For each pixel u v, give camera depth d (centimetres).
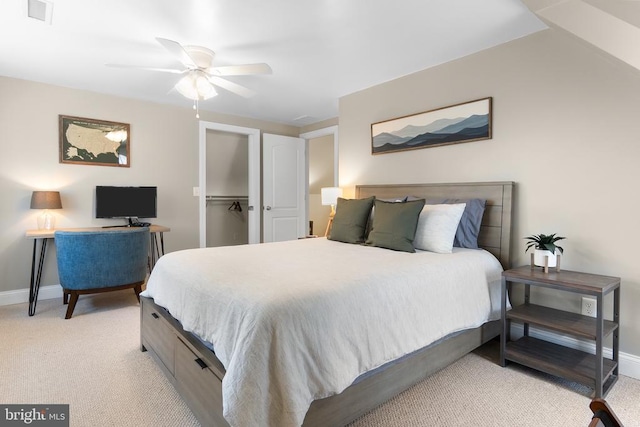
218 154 537
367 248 263
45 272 360
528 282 207
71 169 368
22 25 232
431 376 208
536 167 246
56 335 264
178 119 439
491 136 270
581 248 227
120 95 394
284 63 300
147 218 414
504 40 258
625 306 211
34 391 187
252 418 118
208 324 152
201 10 215
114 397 183
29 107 344
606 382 194
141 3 207
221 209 579
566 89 231
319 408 140
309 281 158
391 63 301
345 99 392
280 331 126
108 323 290
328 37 252
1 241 336
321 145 633
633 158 206
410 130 325
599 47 185
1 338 257
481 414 170
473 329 224
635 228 207
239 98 407
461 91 288
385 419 166
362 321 153
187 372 169
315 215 727
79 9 213
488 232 265
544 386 197
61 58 288
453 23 233
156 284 218
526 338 240
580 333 189
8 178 336
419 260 210
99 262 299
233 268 186
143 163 414
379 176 359
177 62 295
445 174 302
